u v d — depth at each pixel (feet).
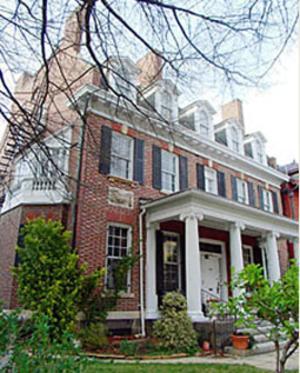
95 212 34.94
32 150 15.96
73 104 16.87
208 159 49.73
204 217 37.65
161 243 39.75
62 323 26.30
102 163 36.73
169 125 17.12
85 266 30.22
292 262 15.23
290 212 61.36
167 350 29.40
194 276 33.37
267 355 28.63
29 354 9.34
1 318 10.11
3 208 38.11
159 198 38.04
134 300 35.19
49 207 35.55
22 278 28.55
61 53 14.06
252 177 56.95
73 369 9.42
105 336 29.73
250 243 52.11
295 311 14.40
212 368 22.50
